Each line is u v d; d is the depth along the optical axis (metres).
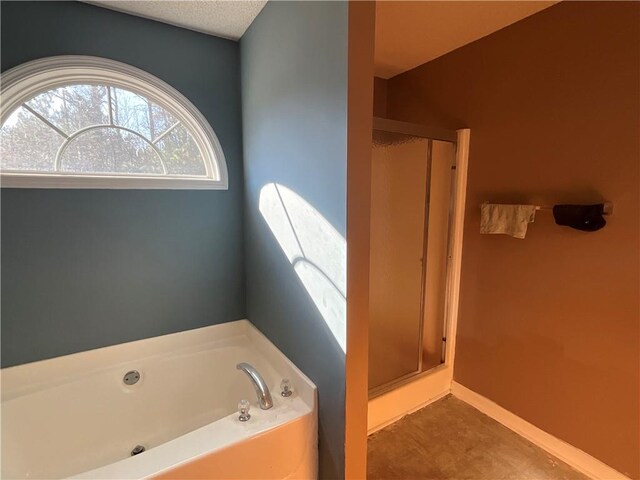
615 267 1.59
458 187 2.26
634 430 1.57
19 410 1.58
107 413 1.80
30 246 1.65
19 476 1.53
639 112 1.47
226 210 2.15
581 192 1.68
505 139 2.00
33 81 1.61
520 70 1.89
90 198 1.76
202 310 2.14
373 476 1.72
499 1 1.70
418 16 1.84
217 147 2.08
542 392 1.92
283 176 1.63
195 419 1.99
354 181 1.20
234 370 2.02
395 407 2.16
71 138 1.75
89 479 1.11
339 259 1.26
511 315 2.05
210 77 2.03
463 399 2.37
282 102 1.59
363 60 1.16
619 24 1.50
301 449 1.42
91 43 1.70
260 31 1.77
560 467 1.79
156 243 1.96
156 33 1.85
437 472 1.75
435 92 2.37
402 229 2.18
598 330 1.67
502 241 2.06
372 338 2.12
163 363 1.95
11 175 1.58
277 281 1.77
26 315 1.67
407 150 2.12
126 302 1.90
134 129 1.91
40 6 1.57
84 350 1.82
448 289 2.37
